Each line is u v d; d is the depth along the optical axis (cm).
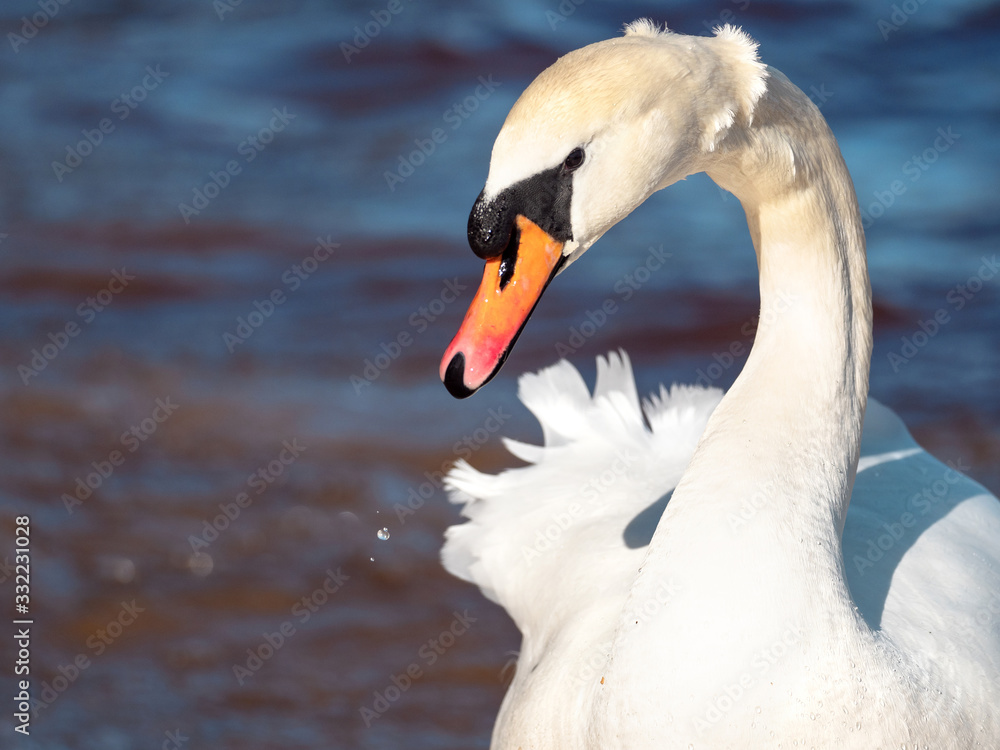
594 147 521
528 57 2595
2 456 1188
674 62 523
